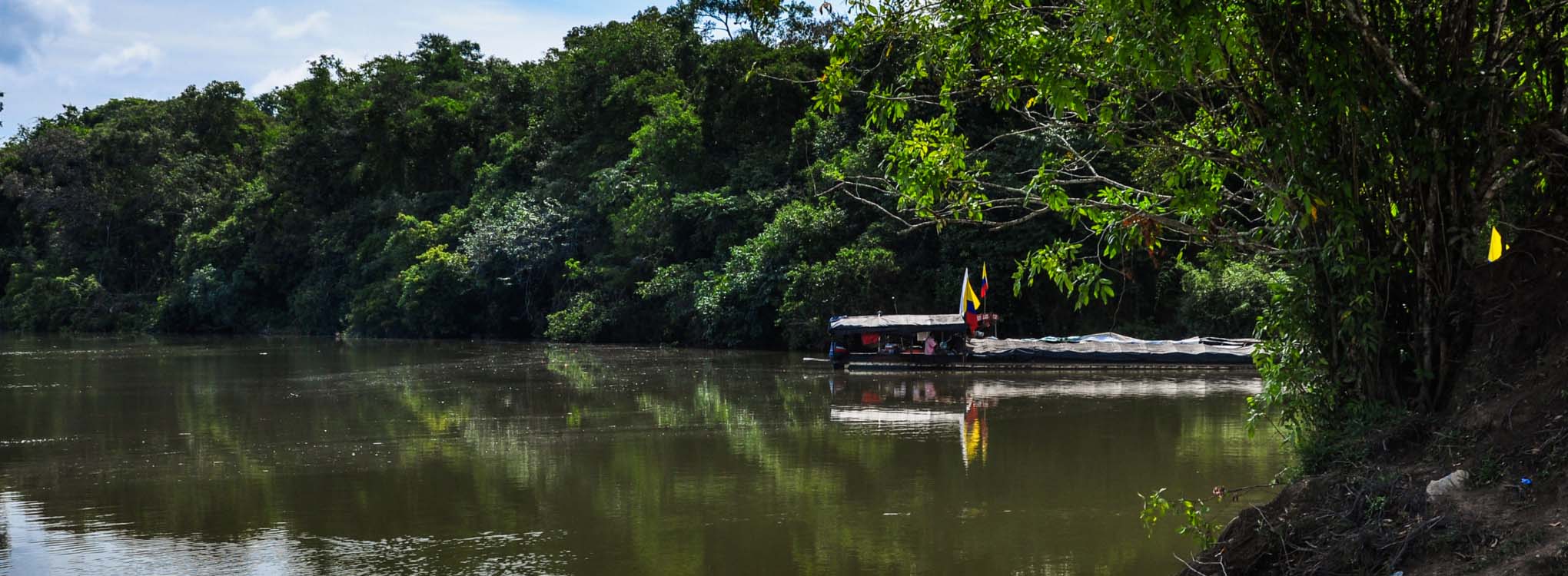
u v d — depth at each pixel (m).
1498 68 7.27
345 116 63.34
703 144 45.06
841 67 8.17
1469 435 6.62
